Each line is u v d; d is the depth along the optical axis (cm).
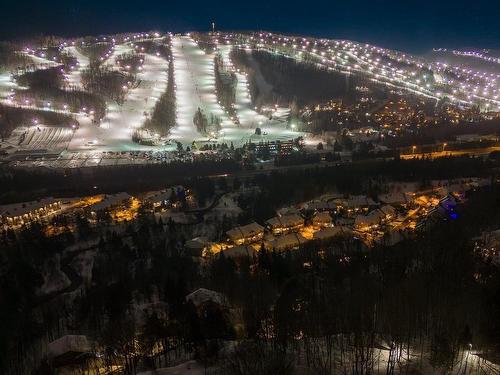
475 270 13125
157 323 10575
